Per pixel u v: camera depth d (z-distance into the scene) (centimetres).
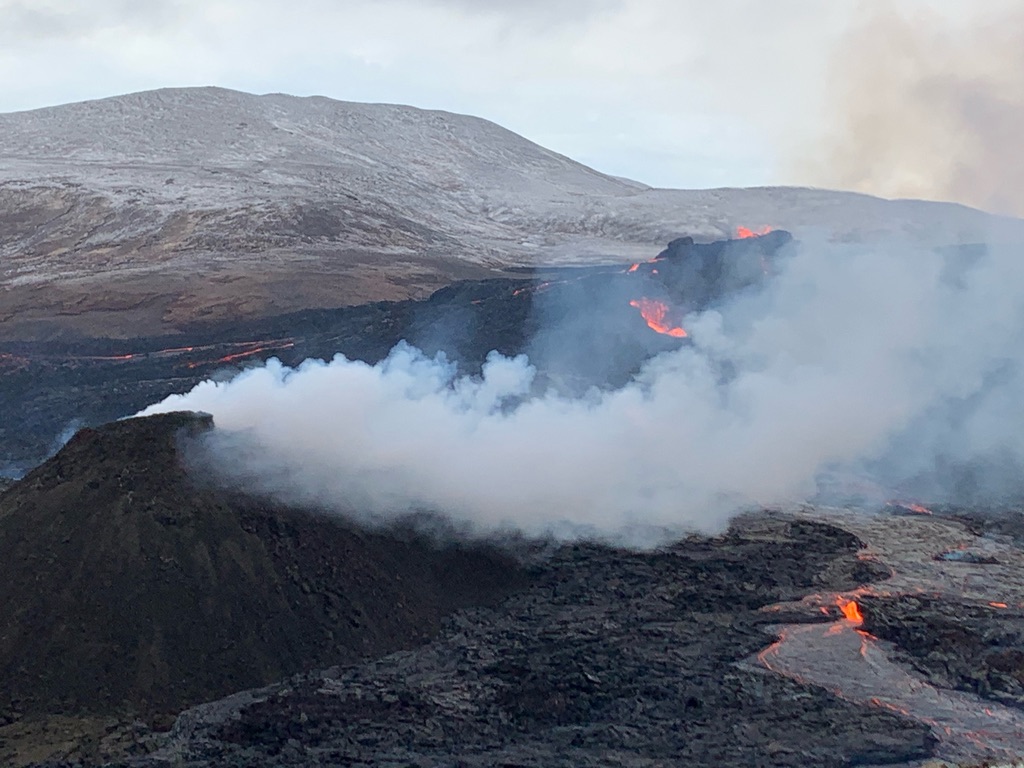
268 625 6300
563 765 5212
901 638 7206
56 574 6131
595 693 6134
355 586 6894
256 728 5472
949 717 6062
